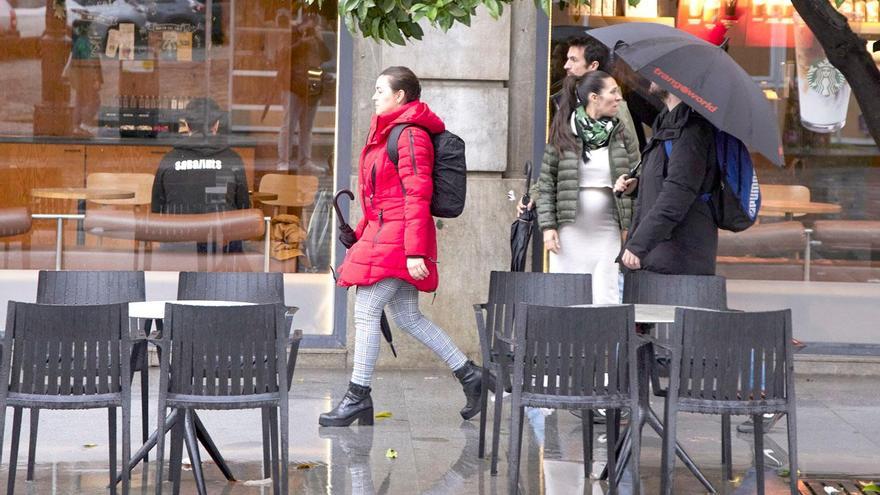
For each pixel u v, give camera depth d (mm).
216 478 23812
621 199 29062
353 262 27406
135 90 35594
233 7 35438
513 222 33438
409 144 26531
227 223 35688
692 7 35469
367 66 35094
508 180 34625
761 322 20781
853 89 20266
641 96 33812
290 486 23281
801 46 35781
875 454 26766
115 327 20734
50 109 35406
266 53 35375
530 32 34750
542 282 25719
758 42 35750
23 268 35469
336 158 35312
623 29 25703
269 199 35594
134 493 22672
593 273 29250
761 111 24281
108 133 35594
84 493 22578
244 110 35531
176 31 35531
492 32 34312
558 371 21266
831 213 36094
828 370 36031
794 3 19812
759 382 20906
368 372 28031
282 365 21094
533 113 34812
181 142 35594
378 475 24156
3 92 35250
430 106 34406
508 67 34438
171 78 35531
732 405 20750
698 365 20750
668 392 20859
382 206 27078
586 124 29078
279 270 35531
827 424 29656
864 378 35656
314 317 35438
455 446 26594
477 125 34500
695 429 28984
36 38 35312
